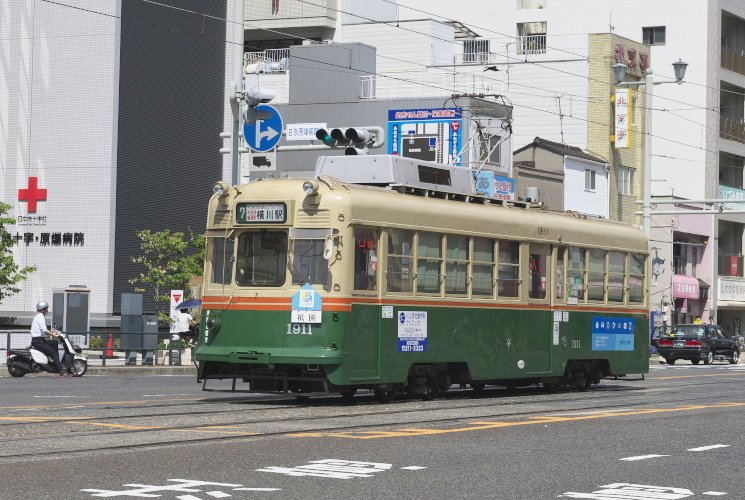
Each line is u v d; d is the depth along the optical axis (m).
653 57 96.12
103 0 63.34
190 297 60.44
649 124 62.62
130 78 64.19
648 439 19.95
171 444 17.88
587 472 15.70
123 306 45.19
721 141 96.44
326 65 73.31
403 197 27.03
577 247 32.94
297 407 24.98
